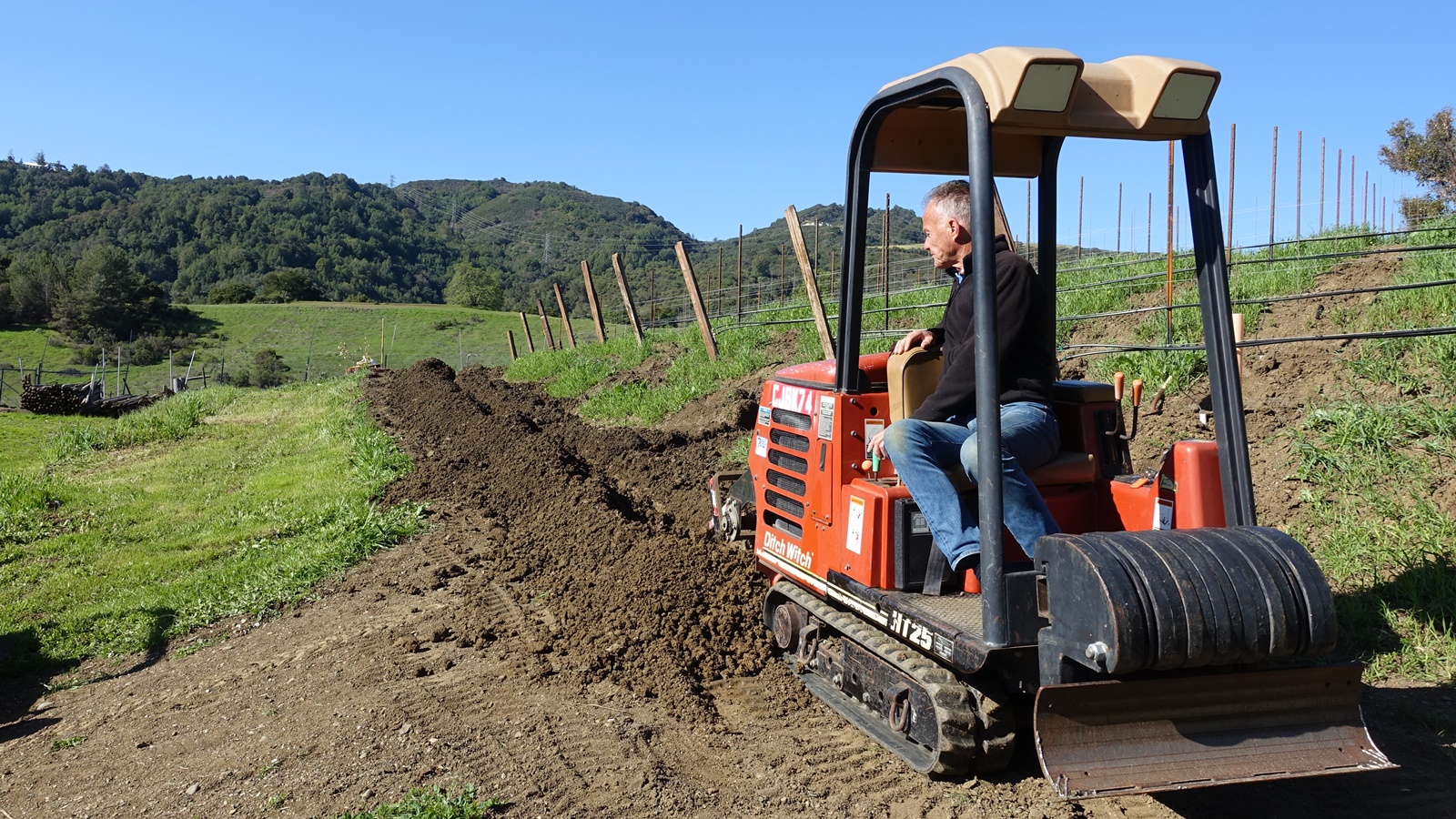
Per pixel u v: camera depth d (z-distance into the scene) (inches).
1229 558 130.3
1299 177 572.7
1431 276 335.9
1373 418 252.4
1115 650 121.3
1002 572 136.0
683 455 460.4
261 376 2448.3
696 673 212.7
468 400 626.2
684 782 163.3
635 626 237.9
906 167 179.8
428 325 3208.7
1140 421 311.3
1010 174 183.2
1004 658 146.3
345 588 306.3
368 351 2792.8
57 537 401.4
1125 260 605.3
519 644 239.3
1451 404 252.8
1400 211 751.7
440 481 423.5
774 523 217.2
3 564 367.9
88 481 527.8
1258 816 145.9
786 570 206.2
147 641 281.1
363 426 576.7
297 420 693.3
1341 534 225.5
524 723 190.5
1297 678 133.1
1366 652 193.8
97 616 305.3
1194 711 130.0
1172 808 149.0
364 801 161.8
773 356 581.3
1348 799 150.2
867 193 171.5
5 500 458.6
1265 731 132.1
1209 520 148.2
